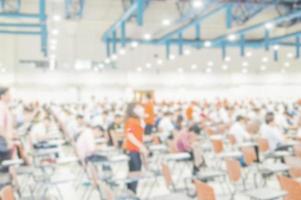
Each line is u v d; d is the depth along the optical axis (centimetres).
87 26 1316
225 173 514
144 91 2066
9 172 510
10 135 510
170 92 2114
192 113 1351
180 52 1324
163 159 733
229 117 1316
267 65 2075
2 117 486
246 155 587
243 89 2181
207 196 359
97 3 1102
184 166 783
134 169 535
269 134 702
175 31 1152
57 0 936
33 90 1902
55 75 1938
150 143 866
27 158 617
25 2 1046
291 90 2114
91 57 1806
